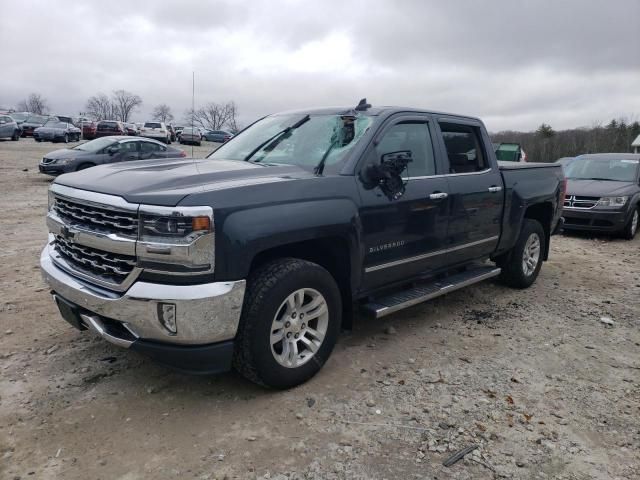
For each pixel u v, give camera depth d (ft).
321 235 11.76
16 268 20.95
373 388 12.24
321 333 12.31
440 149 15.83
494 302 19.02
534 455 9.93
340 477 9.15
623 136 184.24
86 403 11.20
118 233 10.37
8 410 10.80
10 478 8.86
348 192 12.54
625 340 15.76
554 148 190.19
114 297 10.35
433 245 15.29
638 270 25.02
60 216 12.10
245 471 9.22
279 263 11.43
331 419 10.89
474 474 9.32
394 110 14.64
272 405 11.34
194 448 9.80
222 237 10.09
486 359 14.07
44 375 12.29
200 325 10.00
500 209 18.03
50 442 9.84
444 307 18.30
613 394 12.39
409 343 14.98
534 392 12.34
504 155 85.66
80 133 123.54
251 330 10.84
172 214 9.73
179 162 13.85
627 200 32.86
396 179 13.48
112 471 9.12
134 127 142.61
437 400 11.80
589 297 20.08
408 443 10.15
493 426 10.84
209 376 12.53
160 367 12.87
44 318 15.70
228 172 11.89
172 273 9.92
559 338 15.74
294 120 15.58
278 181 11.42
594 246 31.48
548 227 21.59
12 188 47.03
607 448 10.24
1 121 110.52
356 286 13.14
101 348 13.78
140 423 10.54
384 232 13.52
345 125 14.02
